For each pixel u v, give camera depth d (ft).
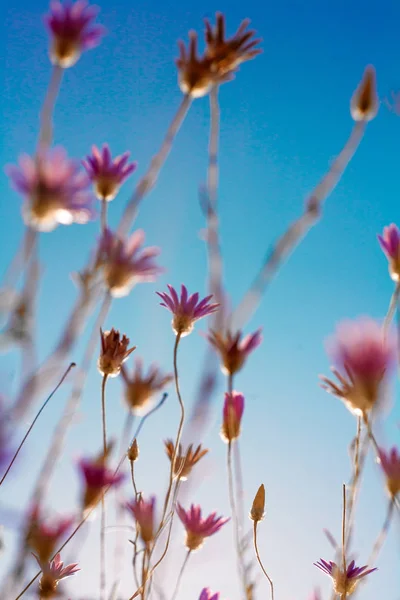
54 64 1.48
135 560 1.82
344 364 1.49
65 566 1.76
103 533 1.75
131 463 1.88
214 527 1.97
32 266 1.37
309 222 1.57
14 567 1.42
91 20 1.49
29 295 1.36
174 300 1.80
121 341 1.76
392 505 1.68
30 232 1.38
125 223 1.43
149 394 1.81
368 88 1.63
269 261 1.57
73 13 1.48
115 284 1.48
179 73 1.55
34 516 1.43
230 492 1.87
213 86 1.55
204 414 1.72
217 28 1.55
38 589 1.70
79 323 1.40
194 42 1.55
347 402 1.55
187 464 1.89
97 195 1.60
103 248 1.43
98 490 1.67
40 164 1.38
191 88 1.54
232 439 1.89
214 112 1.58
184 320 1.79
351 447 1.69
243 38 1.56
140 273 1.49
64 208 1.40
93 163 1.60
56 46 1.47
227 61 1.55
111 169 1.60
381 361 1.47
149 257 1.50
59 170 1.40
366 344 1.47
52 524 1.61
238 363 1.70
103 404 1.73
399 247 1.69
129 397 1.81
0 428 1.34
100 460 1.69
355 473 1.64
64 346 1.38
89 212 1.41
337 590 1.75
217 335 1.68
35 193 1.39
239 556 1.84
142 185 1.44
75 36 1.48
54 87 1.38
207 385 1.71
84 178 1.41
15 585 1.42
